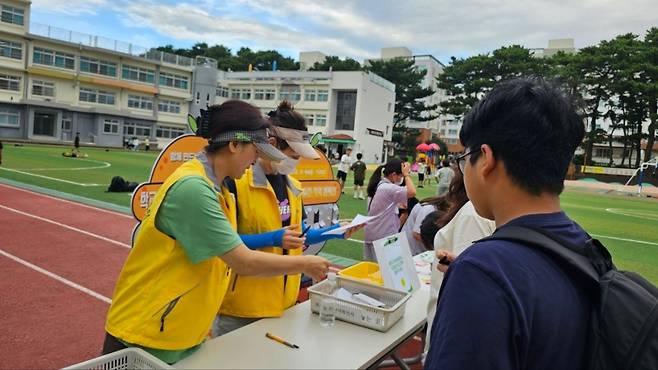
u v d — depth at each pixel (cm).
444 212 302
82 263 580
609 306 89
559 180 97
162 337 169
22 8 3709
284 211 248
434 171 3266
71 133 4131
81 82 4153
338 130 4994
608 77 4044
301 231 256
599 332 89
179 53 8194
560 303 88
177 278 169
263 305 225
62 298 462
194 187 164
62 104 4000
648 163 3281
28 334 380
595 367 88
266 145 184
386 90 5447
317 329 216
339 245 789
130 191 1220
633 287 91
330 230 252
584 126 99
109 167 1938
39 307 436
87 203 994
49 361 342
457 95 5062
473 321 85
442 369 86
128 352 161
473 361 84
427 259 373
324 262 194
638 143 4309
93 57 4219
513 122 97
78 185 1273
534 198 98
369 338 209
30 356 346
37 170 1570
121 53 4350
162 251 169
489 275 87
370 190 513
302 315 233
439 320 93
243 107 184
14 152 2284
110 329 176
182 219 163
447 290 93
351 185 1950
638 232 1155
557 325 87
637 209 1827
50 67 3944
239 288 223
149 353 166
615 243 971
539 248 92
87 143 4138
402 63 5997
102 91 4316
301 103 5081
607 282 92
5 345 359
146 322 169
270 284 226
